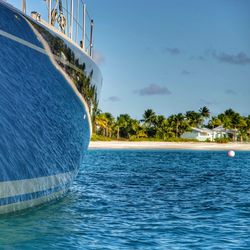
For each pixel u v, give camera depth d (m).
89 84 15.75
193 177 29.17
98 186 21.77
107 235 10.95
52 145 12.85
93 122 17.80
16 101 10.75
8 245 9.41
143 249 9.77
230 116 155.50
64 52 12.98
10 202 10.91
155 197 18.23
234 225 12.58
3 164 10.36
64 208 13.99
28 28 11.15
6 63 10.36
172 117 139.75
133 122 134.88
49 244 9.76
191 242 10.52
